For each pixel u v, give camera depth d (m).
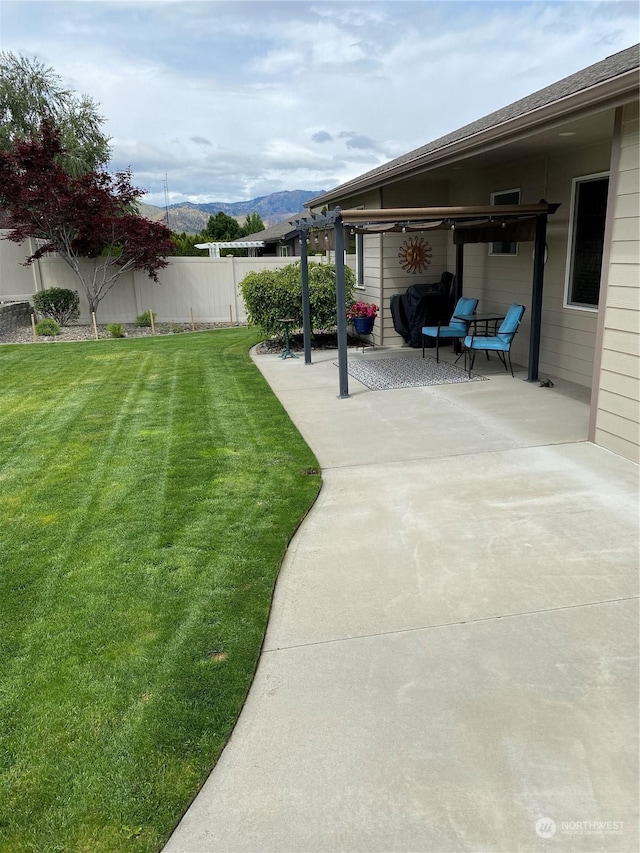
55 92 24.62
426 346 10.48
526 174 8.17
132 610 3.22
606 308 5.11
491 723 2.39
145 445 5.88
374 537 3.93
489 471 4.91
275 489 4.71
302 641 2.94
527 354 8.67
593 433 5.45
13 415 7.08
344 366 7.34
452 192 10.38
